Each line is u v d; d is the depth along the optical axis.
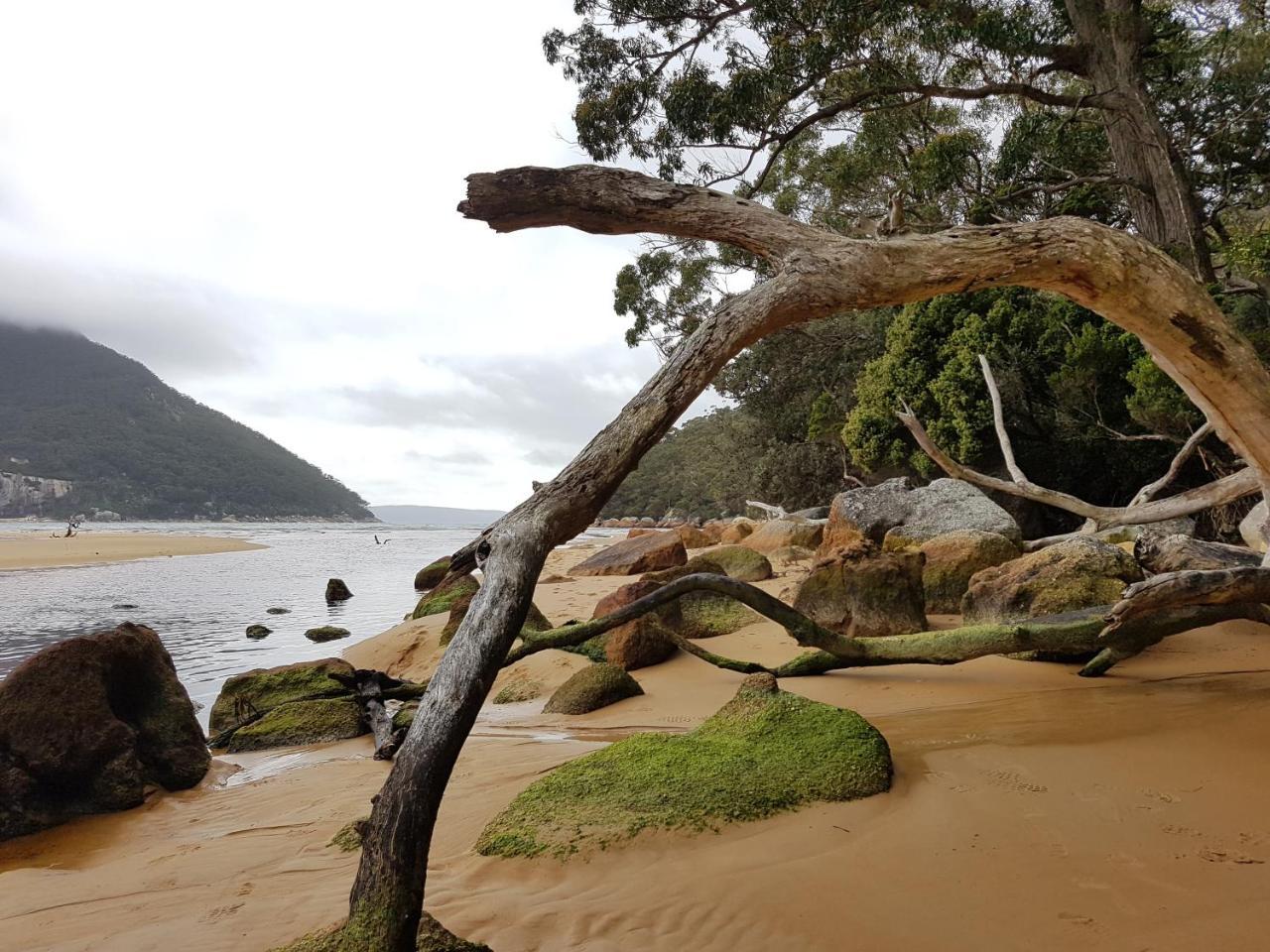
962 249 3.38
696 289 24.31
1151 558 7.22
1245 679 5.21
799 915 2.53
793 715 4.23
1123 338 13.73
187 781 5.65
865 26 13.95
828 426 24.81
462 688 1.99
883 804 3.45
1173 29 14.50
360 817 4.26
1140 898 2.46
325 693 7.42
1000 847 2.92
